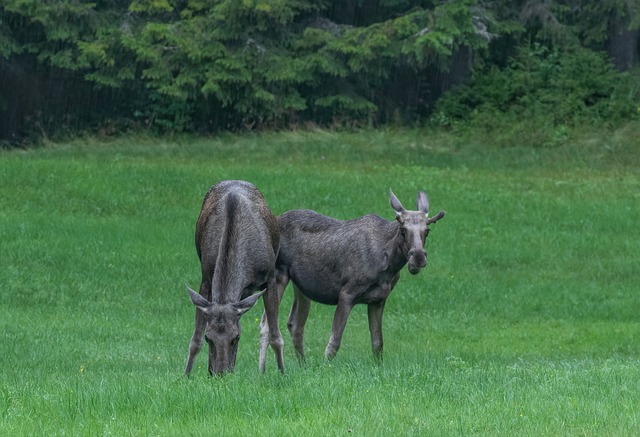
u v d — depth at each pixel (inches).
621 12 5772.6
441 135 5403.5
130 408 1198.3
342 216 3513.8
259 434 1059.9
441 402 1224.8
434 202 3769.7
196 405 1190.9
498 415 1139.9
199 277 2790.4
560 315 2561.5
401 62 5723.4
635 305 2650.1
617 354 1988.2
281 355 1566.2
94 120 5762.8
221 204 1582.2
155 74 5280.5
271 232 1599.4
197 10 5600.4
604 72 5748.0
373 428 1077.8
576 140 5088.6
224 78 5246.1
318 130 5324.8
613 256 3196.4
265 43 5497.1
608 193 4074.8
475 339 2255.2
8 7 5177.2
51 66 5487.2
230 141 5226.4
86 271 2760.8
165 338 2140.7
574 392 1301.7
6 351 1909.4
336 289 1759.4
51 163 3959.2
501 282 2876.5
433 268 2989.7
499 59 6230.3
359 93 5866.1
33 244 2952.8
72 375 1619.1
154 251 2989.7
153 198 3641.7
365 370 1508.4
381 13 6077.8
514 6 6067.9
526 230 3449.8
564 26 5915.4
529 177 4394.7
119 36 5339.6
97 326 2234.3
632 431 1076.5
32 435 1065.5
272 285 1579.7
